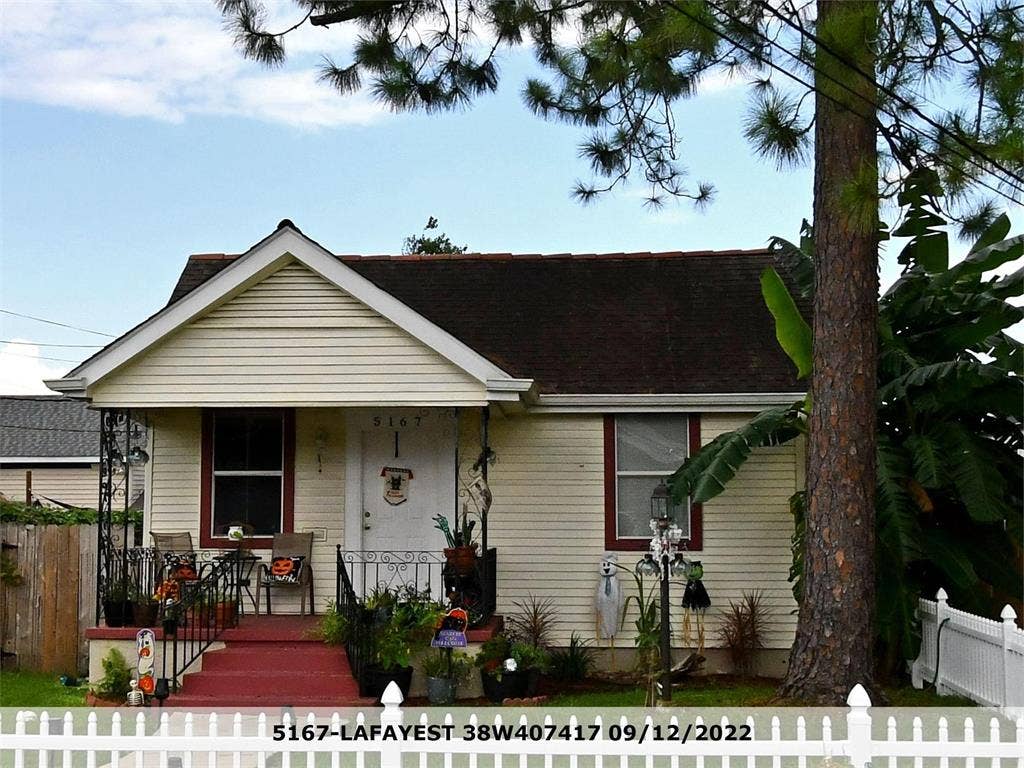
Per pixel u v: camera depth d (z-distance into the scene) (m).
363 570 14.98
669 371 15.96
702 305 17.27
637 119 13.85
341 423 15.87
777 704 10.98
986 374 12.54
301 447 15.83
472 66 13.97
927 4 10.94
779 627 15.45
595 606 15.62
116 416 14.88
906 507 12.40
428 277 18.30
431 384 13.71
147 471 15.82
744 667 15.20
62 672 15.28
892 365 13.34
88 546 15.50
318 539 15.70
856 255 11.27
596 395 15.53
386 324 13.78
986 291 13.69
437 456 15.88
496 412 15.70
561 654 15.09
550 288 17.84
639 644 14.06
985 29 10.95
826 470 11.20
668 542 12.18
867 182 10.09
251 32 13.02
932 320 13.98
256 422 15.89
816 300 11.48
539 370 16.06
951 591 13.73
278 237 13.59
